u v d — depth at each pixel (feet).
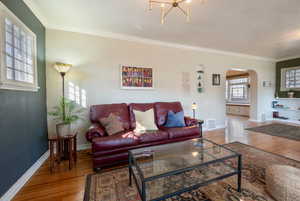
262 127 15.20
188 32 10.24
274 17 8.14
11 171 5.23
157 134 8.27
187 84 13.37
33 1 6.69
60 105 8.66
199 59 13.83
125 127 9.30
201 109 14.15
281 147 9.67
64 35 9.27
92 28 9.59
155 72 11.98
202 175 6.16
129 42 10.98
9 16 5.23
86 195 5.30
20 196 5.27
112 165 7.39
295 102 17.37
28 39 6.84
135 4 6.95
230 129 14.56
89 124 9.99
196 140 7.77
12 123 5.39
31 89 6.80
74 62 9.54
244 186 5.64
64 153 8.07
